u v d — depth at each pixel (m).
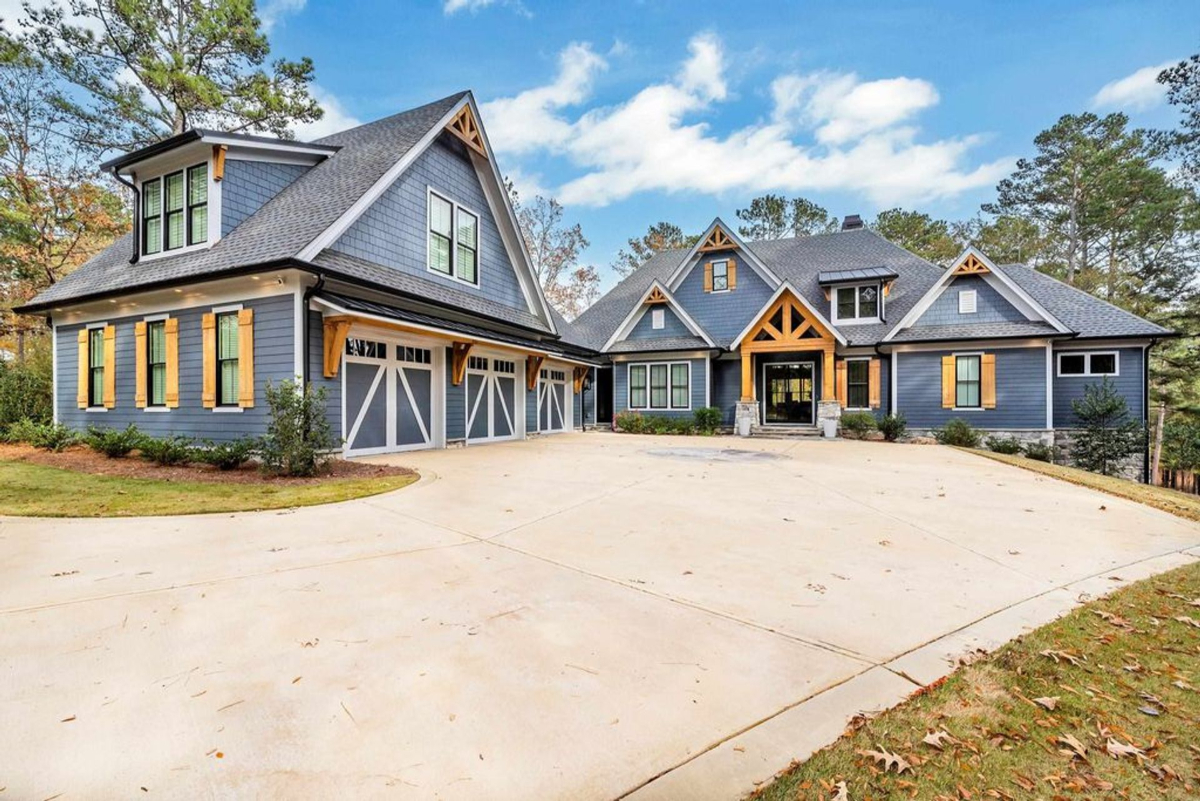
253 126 20.69
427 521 5.48
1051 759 2.02
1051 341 15.69
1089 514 6.18
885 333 17.52
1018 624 3.19
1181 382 25.52
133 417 10.77
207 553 4.34
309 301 9.01
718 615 3.27
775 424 19.91
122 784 1.80
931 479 8.65
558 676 2.53
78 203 18.83
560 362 18.45
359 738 2.05
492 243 15.05
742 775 1.88
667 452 12.28
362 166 11.19
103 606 3.26
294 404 7.94
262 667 2.57
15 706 2.22
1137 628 3.15
